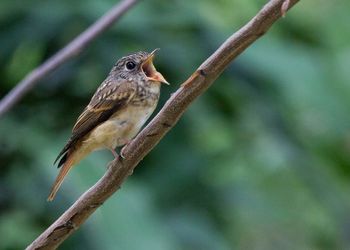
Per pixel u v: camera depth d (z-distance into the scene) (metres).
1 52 12.52
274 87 12.66
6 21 12.55
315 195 12.96
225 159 13.30
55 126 12.54
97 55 12.33
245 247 14.01
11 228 12.02
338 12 14.18
